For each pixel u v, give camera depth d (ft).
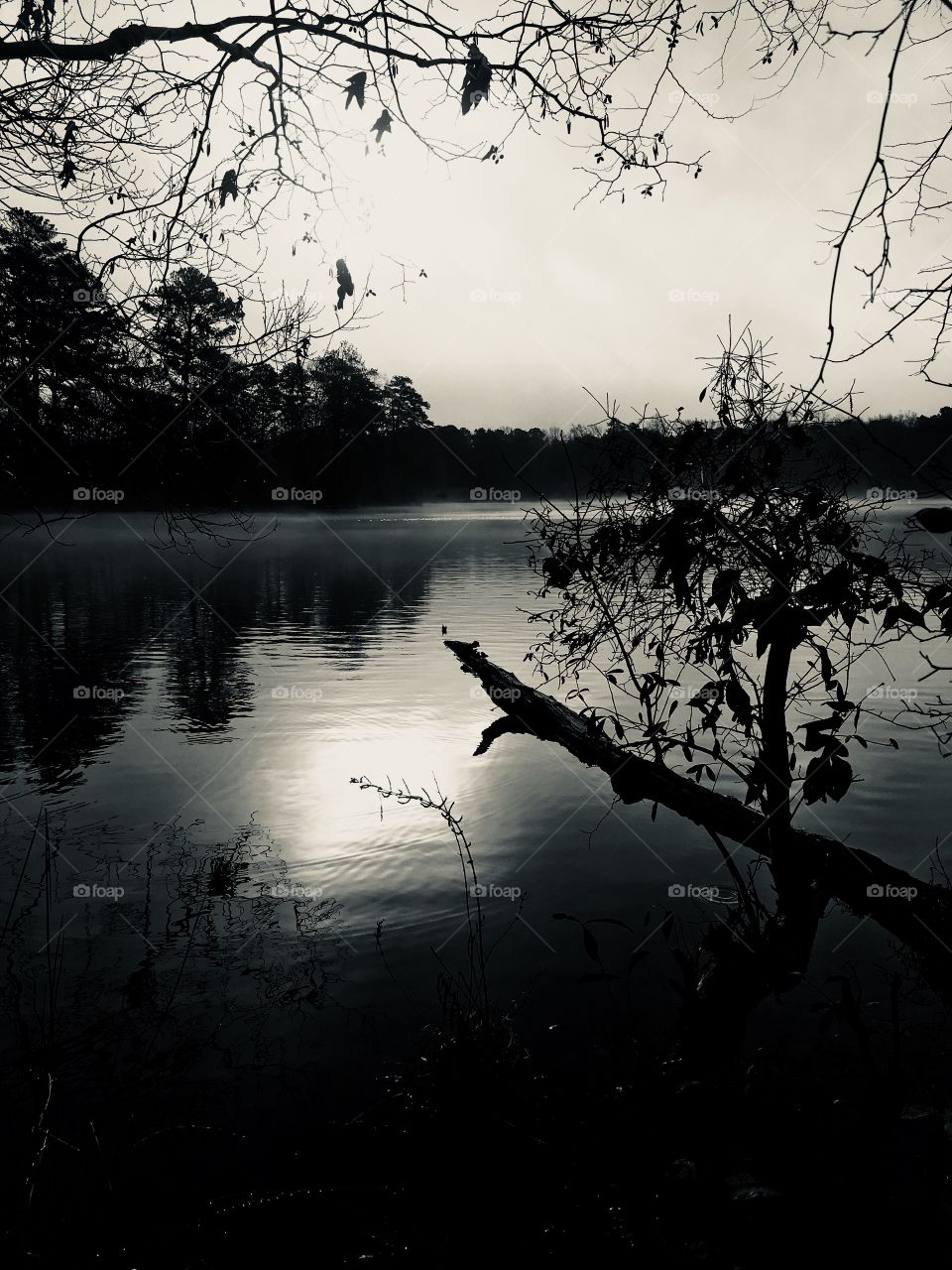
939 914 11.98
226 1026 13.62
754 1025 13.00
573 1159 9.66
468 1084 10.73
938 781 25.41
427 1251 8.61
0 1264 8.90
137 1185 10.18
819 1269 7.63
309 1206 9.50
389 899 18.78
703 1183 8.87
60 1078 12.42
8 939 16.90
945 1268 7.50
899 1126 9.50
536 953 16.02
